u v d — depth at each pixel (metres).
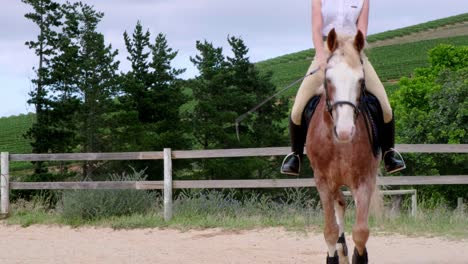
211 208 12.93
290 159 6.94
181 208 12.95
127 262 8.70
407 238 10.02
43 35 27.66
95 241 10.87
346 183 6.05
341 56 5.63
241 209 12.78
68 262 8.80
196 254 9.20
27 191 20.16
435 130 17.52
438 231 10.43
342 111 5.40
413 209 12.17
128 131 27.28
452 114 17.31
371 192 6.04
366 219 5.84
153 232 11.59
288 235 10.66
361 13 6.65
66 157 13.92
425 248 9.23
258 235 10.79
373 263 8.23
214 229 11.54
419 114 18.25
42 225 12.95
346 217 11.37
